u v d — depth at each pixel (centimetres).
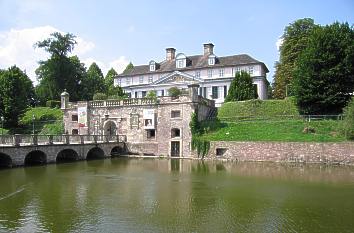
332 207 2248
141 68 9156
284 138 4741
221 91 7769
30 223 1925
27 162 4438
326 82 5253
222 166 4269
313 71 5316
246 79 6612
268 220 1978
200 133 5384
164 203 2362
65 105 6444
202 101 5794
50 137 4425
